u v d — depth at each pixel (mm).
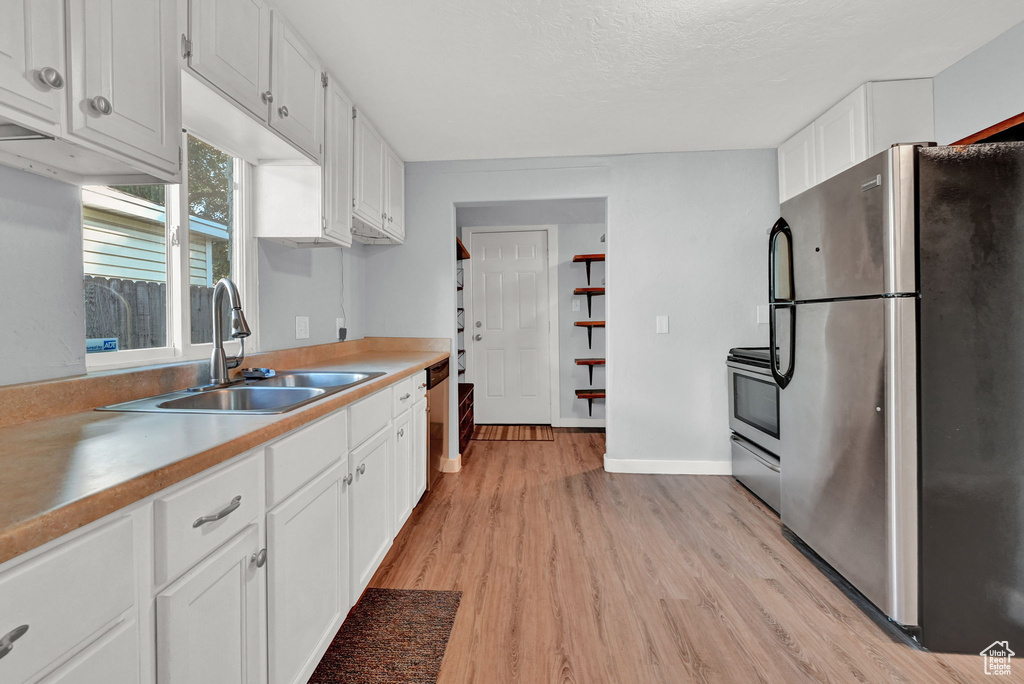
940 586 1495
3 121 826
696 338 3252
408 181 3326
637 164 3242
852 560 1743
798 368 2072
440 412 3057
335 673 1410
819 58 2104
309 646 1223
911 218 1479
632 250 3262
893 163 1489
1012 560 1485
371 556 1708
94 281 1386
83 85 912
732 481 3105
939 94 2242
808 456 2023
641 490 2941
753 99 2479
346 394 1435
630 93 2389
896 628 1603
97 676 629
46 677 559
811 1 1728
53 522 551
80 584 602
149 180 1204
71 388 1182
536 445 4062
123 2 1004
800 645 1524
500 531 2369
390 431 1962
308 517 1226
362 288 3312
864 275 1628
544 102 2467
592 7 1738
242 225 2010
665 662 1450
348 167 2322
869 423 1623
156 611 736
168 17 1138
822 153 2660
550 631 1601
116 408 1219
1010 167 1475
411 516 2549
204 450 825
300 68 1830
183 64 1195
